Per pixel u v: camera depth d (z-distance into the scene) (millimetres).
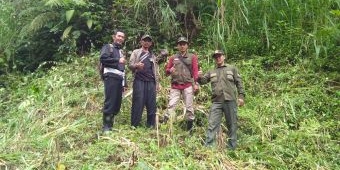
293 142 5957
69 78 8328
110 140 5633
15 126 6828
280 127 6367
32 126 6582
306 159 5551
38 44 10039
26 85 8930
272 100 6969
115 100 6137
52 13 9547
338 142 6035
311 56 7840
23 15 10281
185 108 6535
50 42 9961
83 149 5582
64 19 9469
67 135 6105
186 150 5562
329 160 5645
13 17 10539
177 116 6746
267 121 6547
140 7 9227
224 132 6363
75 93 7668
